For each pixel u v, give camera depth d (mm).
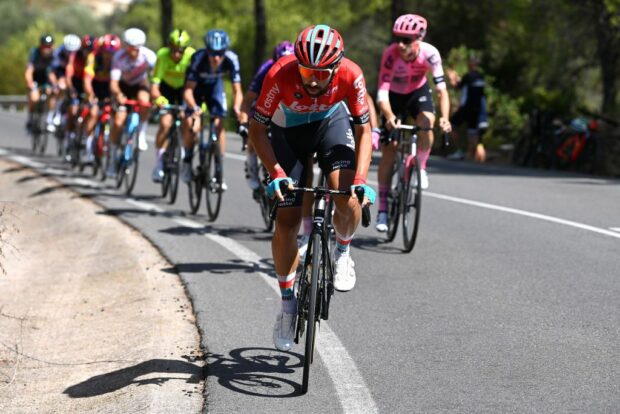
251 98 24406
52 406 14047
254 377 13828
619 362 14047
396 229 24156
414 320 16781
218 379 13750
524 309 17328
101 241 26078
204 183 28906
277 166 13688
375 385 13391
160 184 37719
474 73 51438
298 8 124750
